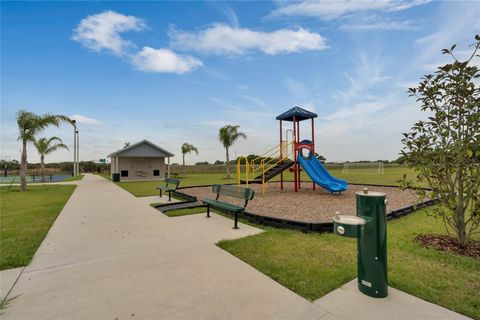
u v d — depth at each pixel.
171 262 3.04
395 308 2.02
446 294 2.21
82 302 2.16
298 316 1.93
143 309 2.04
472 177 3.17
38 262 3.06
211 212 6.00
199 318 1.92
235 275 2.67
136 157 22.05
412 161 3.74
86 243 3.78
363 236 2.23
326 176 10.51
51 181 20.44
